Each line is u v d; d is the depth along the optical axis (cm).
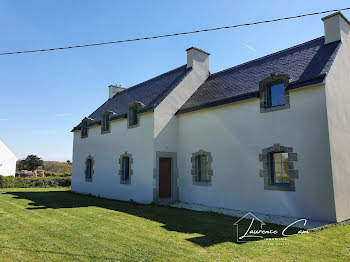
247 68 1231
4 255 483
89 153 1728
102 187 1543
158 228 694
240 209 969
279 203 858
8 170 2978
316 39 1050
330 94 799
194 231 659
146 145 1231
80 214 909
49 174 3591
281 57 1106
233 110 1034
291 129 845
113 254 488
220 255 480
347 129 859
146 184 1209
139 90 1695
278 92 911
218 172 1065
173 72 1574
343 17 950
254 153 941
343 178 794
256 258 464
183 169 1229
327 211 746
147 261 452
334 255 478
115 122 1497
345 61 916
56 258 468
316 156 780
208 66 1504
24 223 755
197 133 1179
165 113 1247
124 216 870
